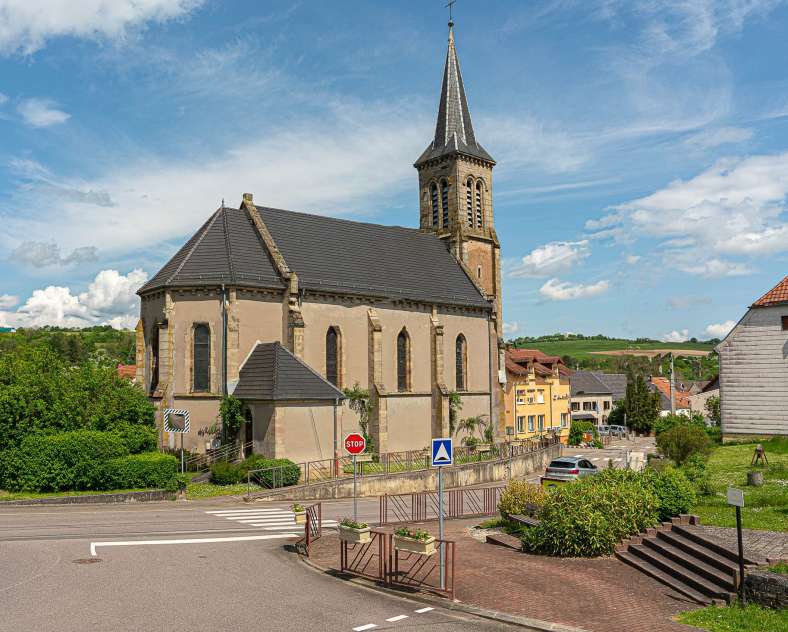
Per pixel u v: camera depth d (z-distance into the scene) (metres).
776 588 14.34
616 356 190.62
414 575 17.27
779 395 42.31
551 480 32.81
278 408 37.59
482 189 62.66
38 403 32.62
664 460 32.28
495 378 57.16
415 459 46.81
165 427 40.22
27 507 28.62
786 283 43.69
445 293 54.22
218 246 43.69
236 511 29.05
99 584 16.06
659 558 18.16
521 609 14.48
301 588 16.09
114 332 184.50
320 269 46.75
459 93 63.62
